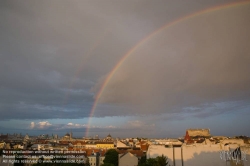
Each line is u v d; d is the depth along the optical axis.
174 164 104.88
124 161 117.19
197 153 104.50
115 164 125.31
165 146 108.25
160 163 93.00
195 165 103.44
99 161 148.62
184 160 104.88
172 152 106.38
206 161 102.81
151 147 108.75
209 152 103.56
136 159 117.25
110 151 132.38
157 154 107.12
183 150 106.00
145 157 119.00
